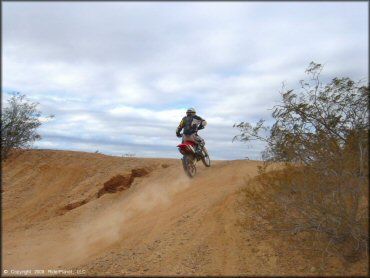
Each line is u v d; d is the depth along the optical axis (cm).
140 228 823
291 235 617
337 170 570
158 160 1503
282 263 575
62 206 1282
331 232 571
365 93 641
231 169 1115
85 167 1537
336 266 549
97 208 1106
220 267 587
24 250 823
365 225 541
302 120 675
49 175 1501
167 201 971
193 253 639
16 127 1567
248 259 599
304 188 585
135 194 1122
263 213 656
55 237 919
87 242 831
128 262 651
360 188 541
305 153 625
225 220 730
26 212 1273
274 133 685
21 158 1625
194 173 1135
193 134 1123
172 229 752
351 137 603
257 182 730
